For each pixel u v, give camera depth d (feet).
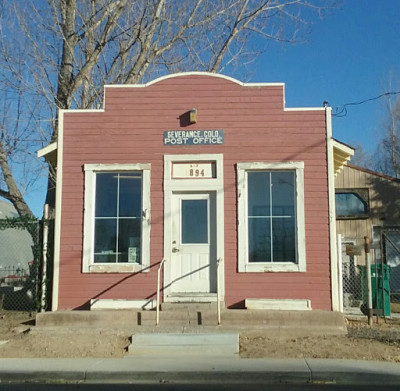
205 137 40.47
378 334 35.96
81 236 39.99
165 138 40.63
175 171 40.42
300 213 39.47
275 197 40.22
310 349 32.48
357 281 50.80
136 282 39.29
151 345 33.09
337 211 71.31
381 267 42.63
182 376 27.81
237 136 40.45
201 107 40.83
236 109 40.73
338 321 36.45
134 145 40.68
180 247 39.68
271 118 40.55
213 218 39.93
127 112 41.06
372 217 70.33
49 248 42.57
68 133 41.06
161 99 41.09
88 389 25.80
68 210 40.27
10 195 55.67
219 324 36.45
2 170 55.67
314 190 39.78
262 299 38.47
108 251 40.04
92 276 39.47
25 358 31.63
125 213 40.42
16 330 37.60
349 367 28.71
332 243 39.14
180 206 40.19
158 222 39.78
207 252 39.60
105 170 40.50
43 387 26.35
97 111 41.11
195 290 39.24
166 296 38.70
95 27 57.47
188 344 33.17
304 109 40.57
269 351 32.35
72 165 40.70
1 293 45.14
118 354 32.60
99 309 38.55
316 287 38.75
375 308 42.04
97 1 56.95
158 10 59.31
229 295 38.83
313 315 36.60
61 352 32.68
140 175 40.75
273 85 40.91
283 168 40.01
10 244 60.39
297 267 38.91
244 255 39.17
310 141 40.24
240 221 39.42
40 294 41.98
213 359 31.04
